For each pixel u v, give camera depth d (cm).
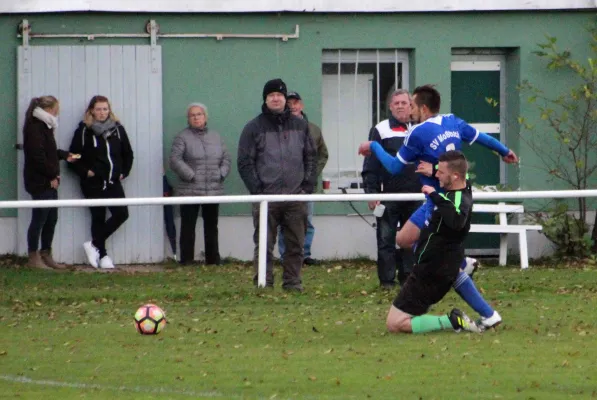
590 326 2875
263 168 3575
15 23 4547
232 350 2622
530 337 2728
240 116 4641
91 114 4469
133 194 4597
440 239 2744
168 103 4616
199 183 4481
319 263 4541
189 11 4578
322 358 2506
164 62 4609
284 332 2862
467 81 4803
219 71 4625
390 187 3656
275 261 4462
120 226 4584
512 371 2334
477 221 4781
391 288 3666
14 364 2494
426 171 2916
